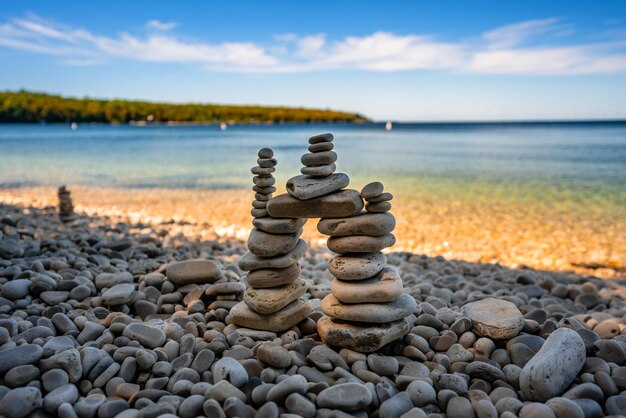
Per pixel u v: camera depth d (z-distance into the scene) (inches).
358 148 506.9
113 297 51.3
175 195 189.0
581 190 200.5
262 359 37.9
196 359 38.3
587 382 36.3
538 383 34.4
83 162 325.7
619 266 96.0
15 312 48.1
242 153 416.5
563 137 764.6
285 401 32.7
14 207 142.6
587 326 51.3
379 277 42.6
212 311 50.2
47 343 38.9
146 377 36.9
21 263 63.4
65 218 117.6
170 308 52.5
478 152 434.6
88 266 66.1
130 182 227.5
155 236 96.3
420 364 39.1
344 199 41.4
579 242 116.6
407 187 212.7
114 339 42.5
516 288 68.2
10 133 837.2
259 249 43.9
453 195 190.4
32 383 34.2
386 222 41.4
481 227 133.8
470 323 45.1
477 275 82.4
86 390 35.4
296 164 318.3
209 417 31.4
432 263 88.5
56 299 52.1
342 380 35.4
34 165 303.4
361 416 32.7
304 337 45.8
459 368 39.5
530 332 45.5
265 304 44.2
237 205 166.6
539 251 107.3
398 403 33.2
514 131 1113.4
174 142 602.2
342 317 41.0
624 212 154.9
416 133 1030.4
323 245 104.9
